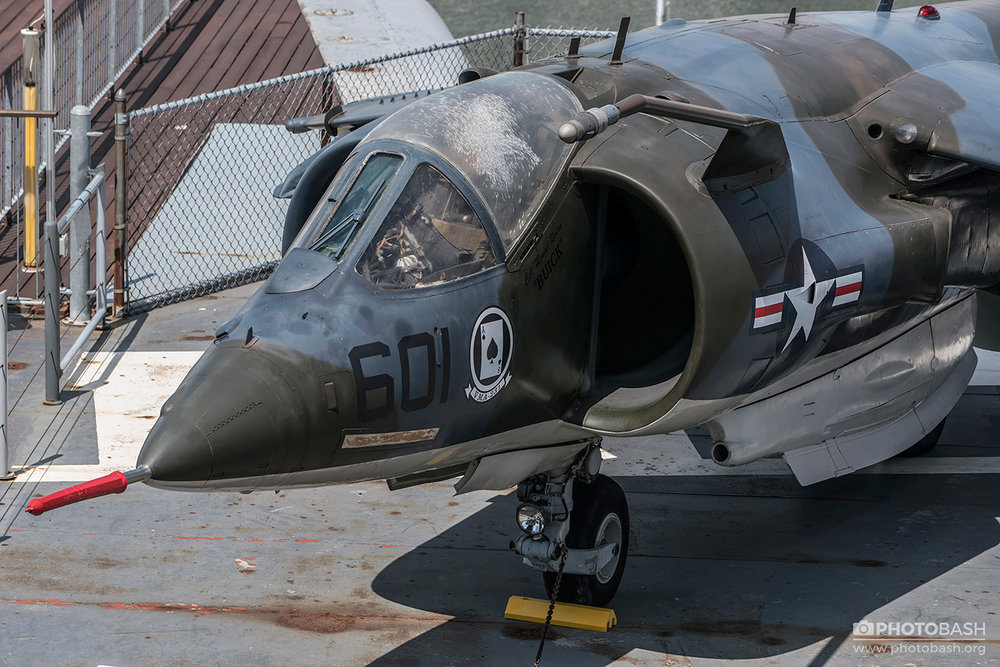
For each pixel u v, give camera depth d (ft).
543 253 37.14
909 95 46.62
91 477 53.16
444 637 41.68
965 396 66.18
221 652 40.40
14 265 77.61
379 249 34.81
